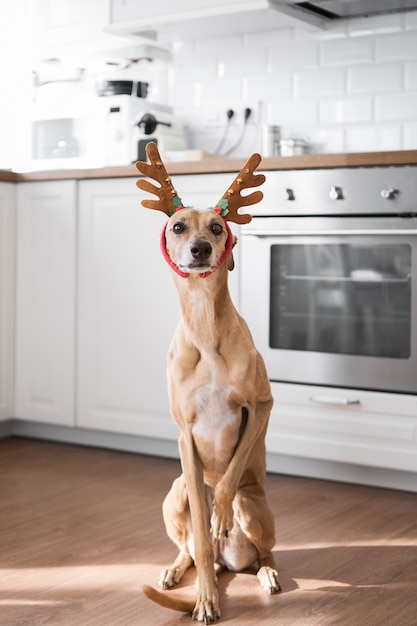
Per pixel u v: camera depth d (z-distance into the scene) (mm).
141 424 3430
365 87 3672
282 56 3844
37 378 3682
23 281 3695
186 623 1953
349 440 3014
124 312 3443
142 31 3883
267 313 3137
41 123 4031
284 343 3129
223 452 2066
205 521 2045
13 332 3734
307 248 3059
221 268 1996
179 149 3939
